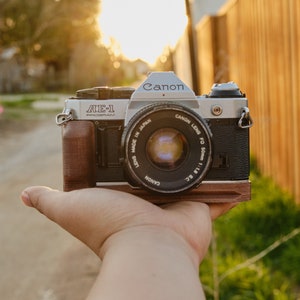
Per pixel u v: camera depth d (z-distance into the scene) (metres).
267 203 0.95
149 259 0.21
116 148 0.38
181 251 0.22
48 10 4.78
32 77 6.29
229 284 0.71
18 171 1.73
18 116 3.35
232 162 0.38
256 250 0.82
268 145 1.19
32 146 2.26
